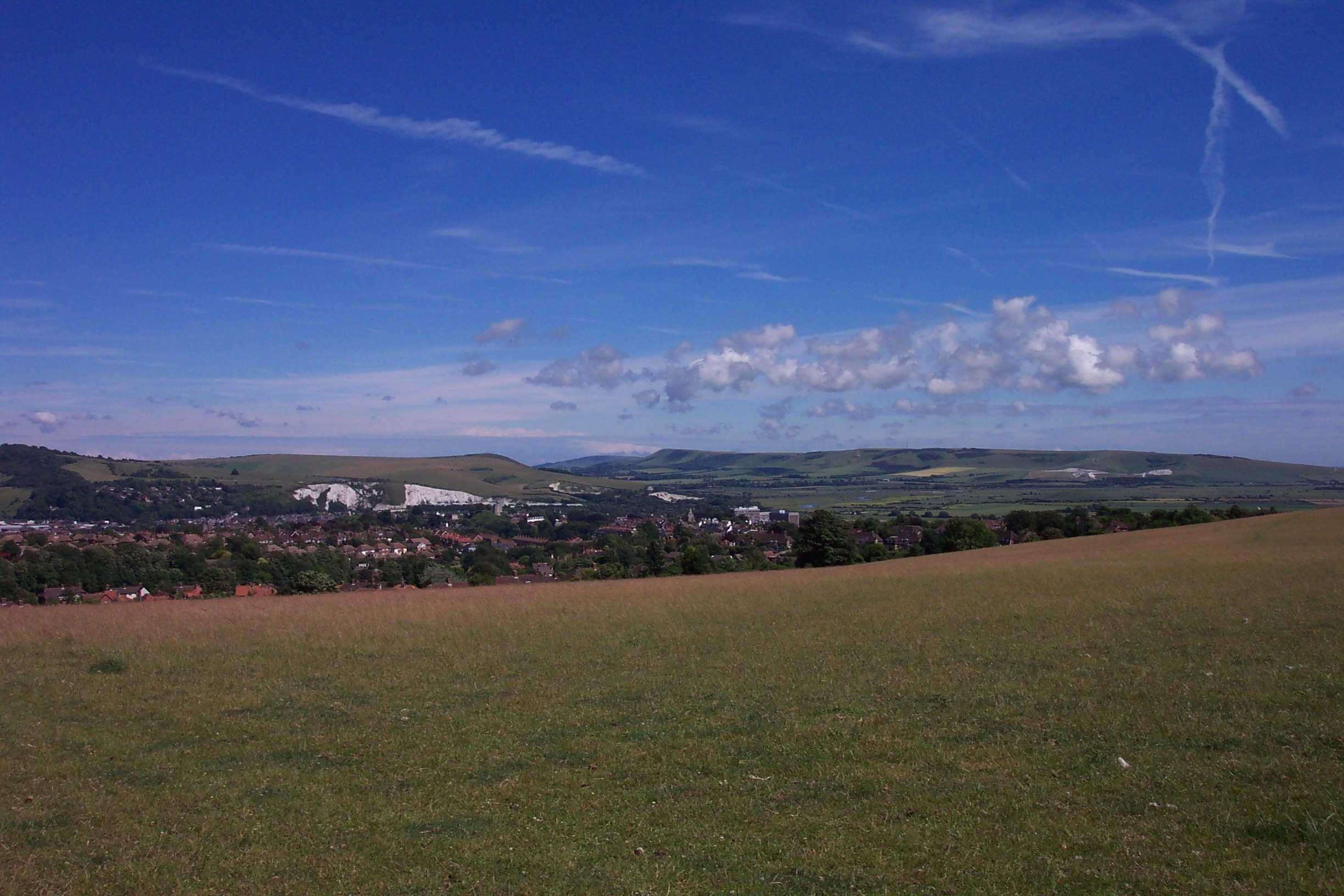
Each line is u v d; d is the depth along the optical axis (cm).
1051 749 1377
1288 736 1364
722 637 2784
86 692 2091
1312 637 2216
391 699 1977
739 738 1533
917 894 897
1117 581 3912
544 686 2075
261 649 2717
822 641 2602
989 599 3506
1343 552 4800
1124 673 1916
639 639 2808
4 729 1739
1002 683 1884
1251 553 5059
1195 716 1514
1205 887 873
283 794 1314
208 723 1780
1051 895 878
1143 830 1028
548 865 1014
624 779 1337
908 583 4428
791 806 1181
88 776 1425
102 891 979
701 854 1027
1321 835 973
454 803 1253
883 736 1501
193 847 1103
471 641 2828
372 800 1277
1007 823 1077
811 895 907
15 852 1098
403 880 990
